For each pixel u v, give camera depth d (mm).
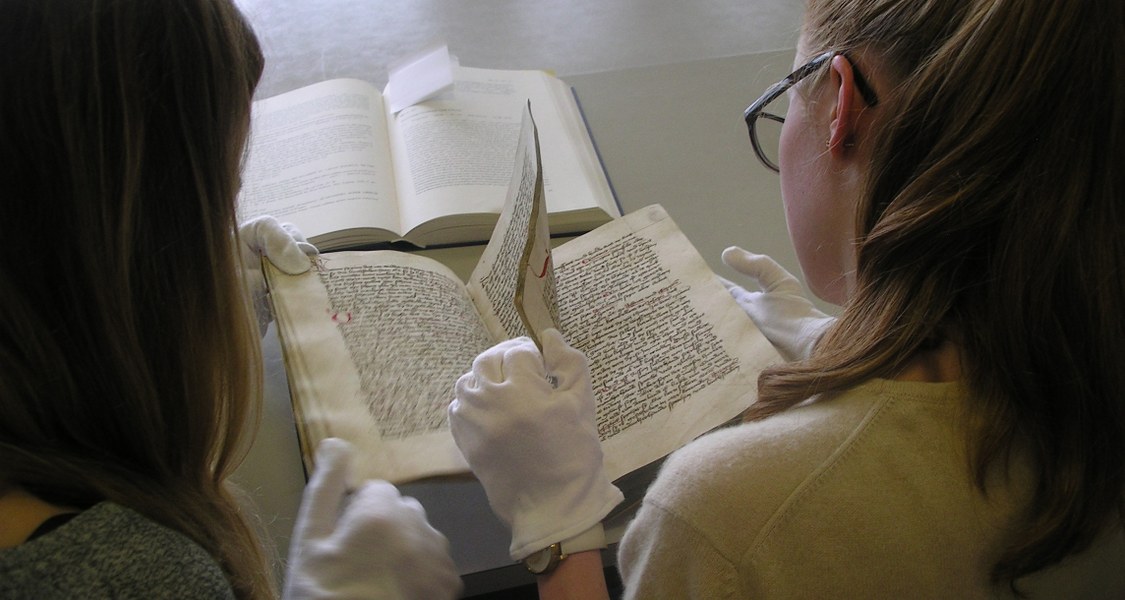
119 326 387
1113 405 436
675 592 481
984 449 441
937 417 459
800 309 839
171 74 377
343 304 773
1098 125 411
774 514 457
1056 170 417
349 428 686
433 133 1012
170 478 437
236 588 469
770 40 1325
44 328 372
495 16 1364
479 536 728
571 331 792
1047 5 409
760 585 456
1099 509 446
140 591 373
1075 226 417
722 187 1078
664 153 1123
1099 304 423
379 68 1258
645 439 706
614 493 647
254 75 450
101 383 396
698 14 1376
